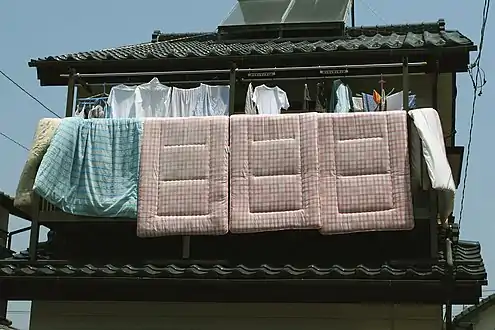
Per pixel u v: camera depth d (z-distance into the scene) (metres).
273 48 10.89
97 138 10.36
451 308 10.52
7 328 11.85
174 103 10.97
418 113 9.72
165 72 10.98
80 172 10.24
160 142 10.24
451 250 9.45
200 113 10.89
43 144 10.33
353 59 10.54
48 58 10.97
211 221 9.77
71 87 10.92
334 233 9.52
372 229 9.45
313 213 9.57
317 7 14.56
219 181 9.92
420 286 8.78
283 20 14.33
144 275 9.17
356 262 10.16
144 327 10.30
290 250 10.56
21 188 10.32
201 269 9.26
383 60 10.55
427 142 9.45
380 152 9.70
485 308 15.55
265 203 9.75
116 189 10.14
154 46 14.29
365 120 9.87
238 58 10.66
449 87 12.04
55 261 9.86
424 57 10.45
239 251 10.62
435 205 9.59
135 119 10.40
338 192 9.64
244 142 10.05
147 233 9.84
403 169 9.59
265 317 10.14
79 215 10.13
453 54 10.26
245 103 11.66
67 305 10.48
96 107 11.16
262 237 10.49
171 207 9.91
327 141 9.86
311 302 9.60
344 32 14.16
